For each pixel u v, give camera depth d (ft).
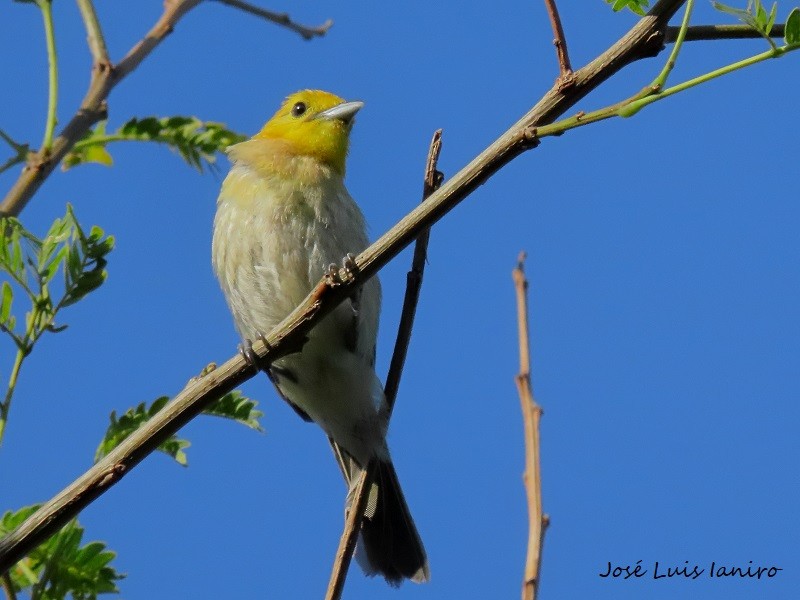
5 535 21.81
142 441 22.17
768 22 18.13
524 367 26.76
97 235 24.22
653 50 19.81
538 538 23.62
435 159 25.61
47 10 28.40
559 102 20.04
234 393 26.91
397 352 27.07
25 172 27.76
